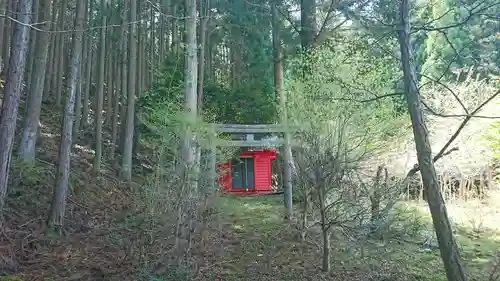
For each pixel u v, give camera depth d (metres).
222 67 21.84
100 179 11.13
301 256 6.88
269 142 9.92
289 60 8.05
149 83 17.69
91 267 6.21
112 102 16.91
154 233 6.57
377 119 5.85
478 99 9.94
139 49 16.36
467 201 11.90
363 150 5.89
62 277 5.84
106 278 5.77
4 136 6.03
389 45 6.02
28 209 7.93
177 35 17.09
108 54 16.06
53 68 16.84
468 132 10.60
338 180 5.88
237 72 18.19
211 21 15.42
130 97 12.20
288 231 7.96
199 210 6.61
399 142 6.46
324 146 5.82
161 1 16.47
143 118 11.50
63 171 7.70
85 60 16.47
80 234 7.80
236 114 12.55
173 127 6.89
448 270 4.10
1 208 6.12
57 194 7.61
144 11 18.11
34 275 5.89
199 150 6.88
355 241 7.18
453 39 8.71
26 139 9.08
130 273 5.90
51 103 15.97
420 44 9.75
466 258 6.78
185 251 6.09
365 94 5.68
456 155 11.31
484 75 10.90
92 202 9.62
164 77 11.90
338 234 7.46
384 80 5.94
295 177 7.17
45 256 6.60
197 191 6.44
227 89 13.93
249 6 14.36
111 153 13.62
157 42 23.52
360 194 6.16
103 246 7.18
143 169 13.40
